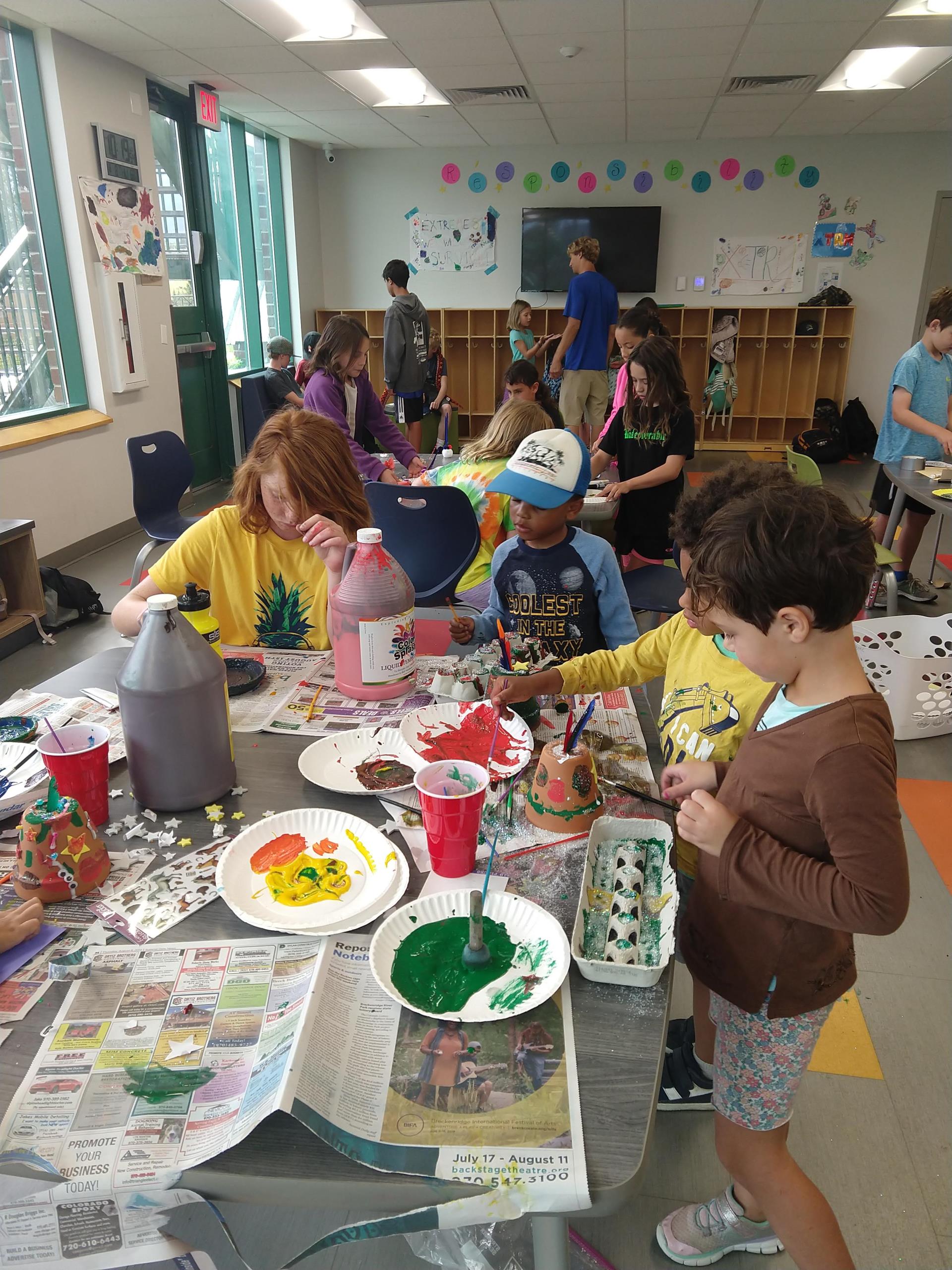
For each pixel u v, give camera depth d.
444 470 2.81
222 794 1.06
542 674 1.23
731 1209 1.19
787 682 0.82
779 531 0.73
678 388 2.93
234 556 1.68
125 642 3.72
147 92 5.45
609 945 0.80
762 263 8.20
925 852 2.17
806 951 0.90
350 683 1.34
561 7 4.26
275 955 0.80
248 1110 0.63
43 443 4.51
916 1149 1.38
